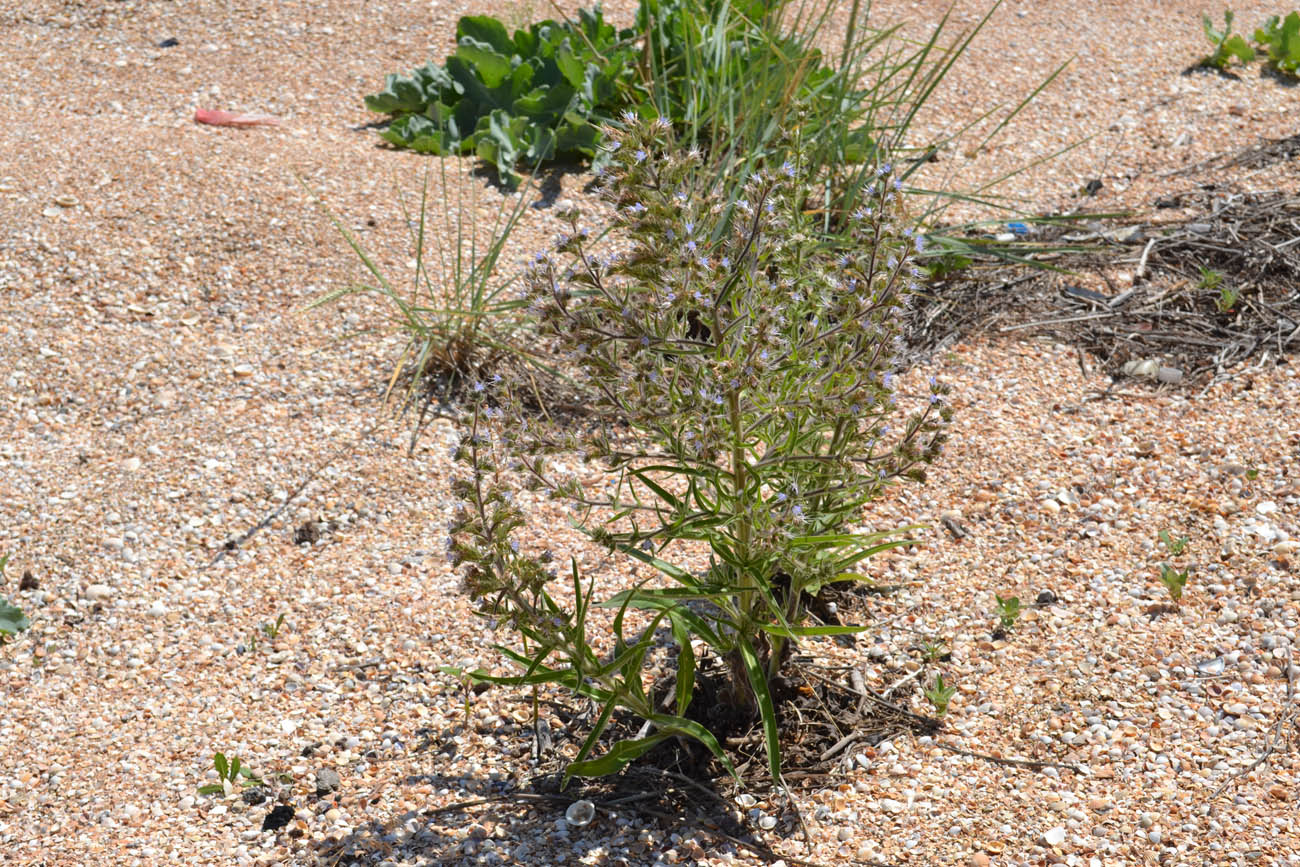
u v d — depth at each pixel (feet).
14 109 19.77
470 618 11.33
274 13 22.88
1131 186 18.39
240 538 12.55
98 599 11.81
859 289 8.68
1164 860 8.36
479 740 10.04
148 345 15.01
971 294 16.06
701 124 17.40
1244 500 12.20
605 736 9.98
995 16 24.02
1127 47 22.84
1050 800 8.98
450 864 8.73
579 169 18.54
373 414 14.15
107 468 13.38
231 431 13.85
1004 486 12.74
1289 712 9.62
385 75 21.24
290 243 16.55
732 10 19.57
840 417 8.74
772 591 11.16
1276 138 19.25
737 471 8.84
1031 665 10.43
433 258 16.39
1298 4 24.66
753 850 8.75
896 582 11.56
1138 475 12.75
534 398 14.32
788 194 9.30
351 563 12.19
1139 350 14.79
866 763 9.49
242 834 9.14
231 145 18.65
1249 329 14.93
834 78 17.37
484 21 19.97
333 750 10.00
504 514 8.54
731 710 9.97
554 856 8.77
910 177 18.49
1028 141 19.76
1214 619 10.75
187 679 10.86
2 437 13.76
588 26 19.83
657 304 8.31
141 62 21.42
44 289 15.69
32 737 10.28
